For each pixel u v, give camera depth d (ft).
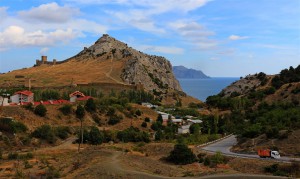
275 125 316.60
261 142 290.15
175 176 188.65
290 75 640.58
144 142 376.27
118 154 246.06
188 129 463.01
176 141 372.79
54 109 452.76
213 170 212.84
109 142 374.84
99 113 485.56
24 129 369.30
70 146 350.84
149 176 182.09
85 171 200.85
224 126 444.14
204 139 375.66
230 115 499.10
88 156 251.60
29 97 519.60
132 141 390.21
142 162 226.79
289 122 321.11
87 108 478.59
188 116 598.34
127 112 518.37
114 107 510.99
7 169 245.24
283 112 369.09
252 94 609.83
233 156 257.75
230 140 370.12
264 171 215.92
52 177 208.03
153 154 297.53
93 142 367.45
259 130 313.73
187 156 260.62
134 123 485.15
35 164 262.47
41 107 424.87
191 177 185.06
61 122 430.20
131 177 178.81
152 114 561.02
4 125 353.31
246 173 201.46
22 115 401.70
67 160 259.60
